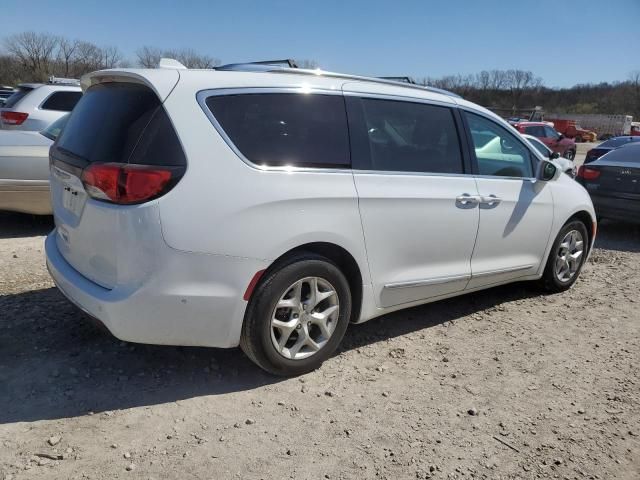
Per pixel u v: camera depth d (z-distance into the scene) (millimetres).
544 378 3672
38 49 72500
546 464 2809
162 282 2850
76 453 2646
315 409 3139
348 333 4172
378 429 2994
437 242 3971
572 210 5156
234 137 3064
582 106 97688
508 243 4578
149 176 2797
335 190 3344
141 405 3066
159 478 2523
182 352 3652
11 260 5320
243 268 3023
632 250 7555
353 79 3760
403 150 3816
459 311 4793
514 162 4672
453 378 3598
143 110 2941
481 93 93500
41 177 6109
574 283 5785
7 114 8570
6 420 2852
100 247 2955
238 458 2693
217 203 2926
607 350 4168
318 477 2605
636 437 3078
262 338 3178
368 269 3596
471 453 2854
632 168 7926
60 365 3393
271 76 3346
